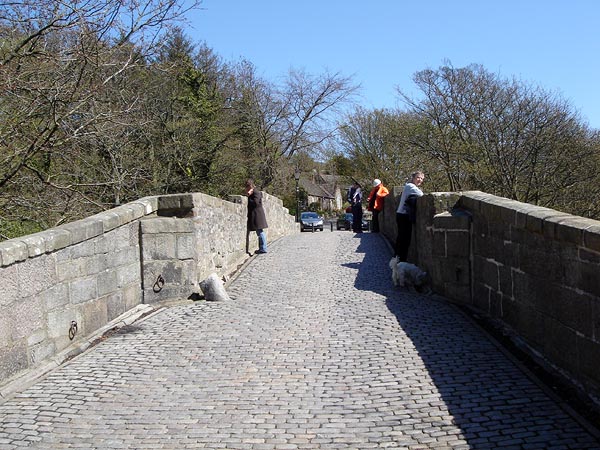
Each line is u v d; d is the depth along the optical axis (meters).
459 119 28.89
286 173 38.91
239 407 5.05
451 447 4.14
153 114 20.56
